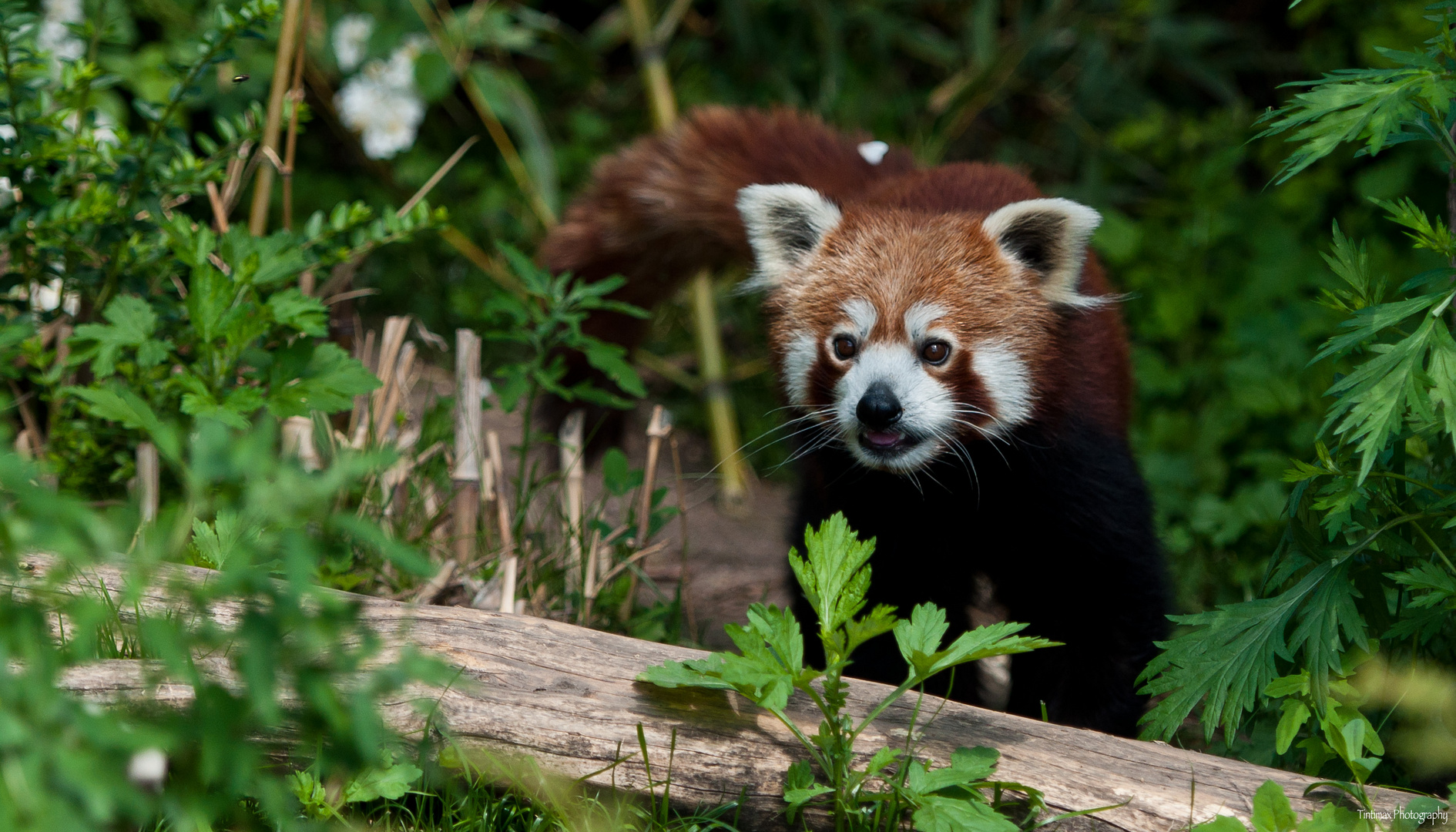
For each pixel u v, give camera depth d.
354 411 7.27
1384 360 4.24
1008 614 6.82
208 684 3.06
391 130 11.04
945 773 4.01
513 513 7.84
